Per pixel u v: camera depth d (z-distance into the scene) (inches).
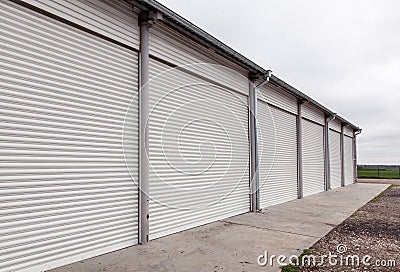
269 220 276.1
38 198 145.0
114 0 184.9
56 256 151.3
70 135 161.2
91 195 170.2
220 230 235.0
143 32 203.2
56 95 155.3
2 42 134.3
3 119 133.6
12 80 137.3
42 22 150.2
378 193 518.9
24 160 140.2
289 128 431.2
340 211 328.2
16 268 134.6
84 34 170.9
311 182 502.0
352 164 796.6
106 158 180.2
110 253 175.2
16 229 135.5
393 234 224.5
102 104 179.5
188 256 169.5
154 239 207.2
